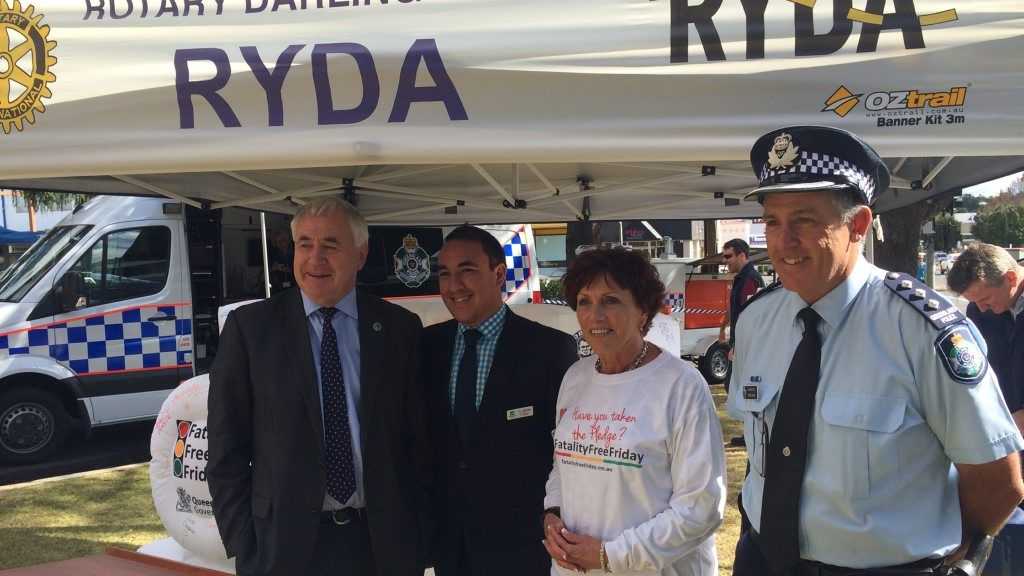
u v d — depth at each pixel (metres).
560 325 4.23
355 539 2.23
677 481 1.88
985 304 3.42
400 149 2.12
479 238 2.48
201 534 2.84
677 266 10.16
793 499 1.72
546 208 5.83
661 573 1.95
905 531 1.62
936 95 2.03
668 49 2.10
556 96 2.12
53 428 6.58
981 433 1.56
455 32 2.12
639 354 2.04
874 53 2.04
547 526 2.04
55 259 6.61
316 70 2.13
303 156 2.14
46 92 2.15
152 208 6.95
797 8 2.06
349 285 2.30
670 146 2.10
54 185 3.59
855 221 1.73
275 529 2.12
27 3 2.14
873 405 1.64
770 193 1.72
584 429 2.00
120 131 2.15
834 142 1.70
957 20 2.02
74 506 5.23
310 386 2.19
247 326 2.27
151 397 6.86
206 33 2.15
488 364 2.48
